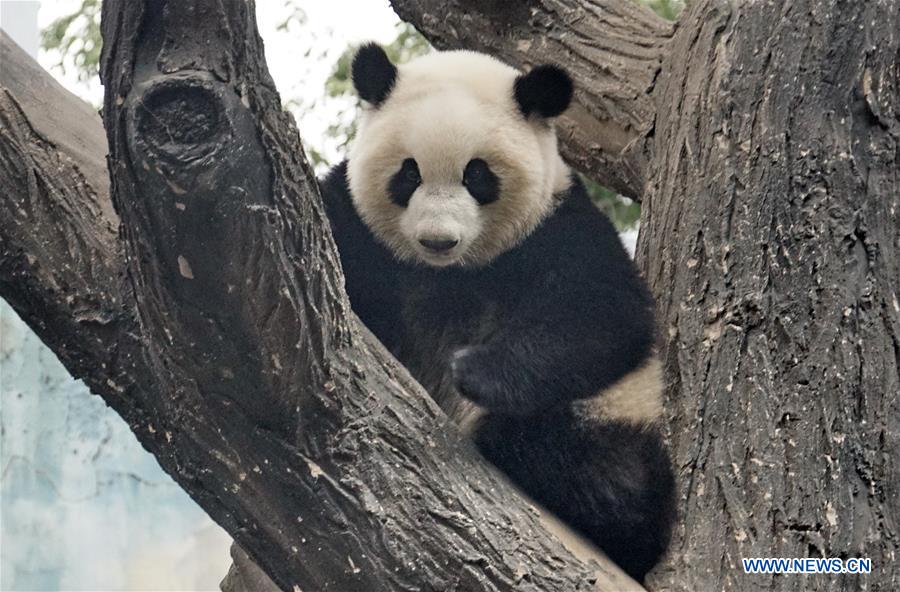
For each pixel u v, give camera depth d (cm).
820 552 463
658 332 557
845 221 504
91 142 462
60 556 928
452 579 413
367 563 405
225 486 404
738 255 510
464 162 576
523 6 744
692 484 494
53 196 426
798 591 457
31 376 934
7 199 419
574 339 553
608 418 541
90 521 941
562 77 597
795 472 474
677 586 477
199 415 392
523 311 575
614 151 697
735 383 495
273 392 381
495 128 582
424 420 435
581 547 487
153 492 964
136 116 329
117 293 419
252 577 564
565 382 542
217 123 331
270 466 397
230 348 371
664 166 577
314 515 402
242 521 410
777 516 469
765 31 533
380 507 405
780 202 508
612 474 530
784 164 511
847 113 517
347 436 401
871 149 515
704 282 521
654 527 519
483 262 608
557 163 626
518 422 541
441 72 611
